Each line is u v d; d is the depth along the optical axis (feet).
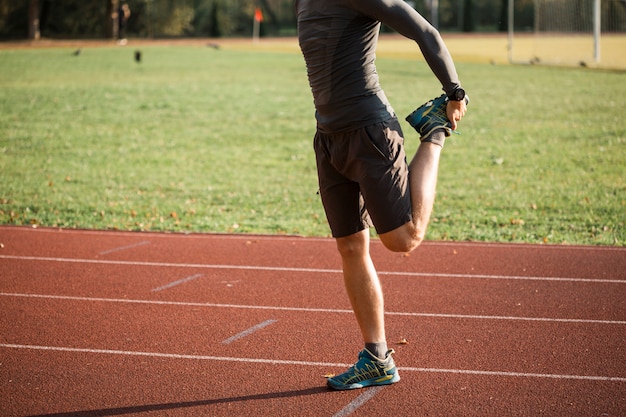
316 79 13.62
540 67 100.58
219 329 18.88
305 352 17.24
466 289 22.40
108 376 15.88
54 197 38.60
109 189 40.93
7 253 27.32
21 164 47.47
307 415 13.91
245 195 39.37
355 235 14.49
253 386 15.30
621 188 39.09
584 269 24.62
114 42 174.19
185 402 14.57
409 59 119.55
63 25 196.54
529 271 24.41
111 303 21.20
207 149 52.85
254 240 29.40
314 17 13.38
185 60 122.21
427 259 26.04
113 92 81.87
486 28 207.72
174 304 21.04
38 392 15.06
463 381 15.43
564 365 16.29
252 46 162.30
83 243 28.94
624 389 14.98
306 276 24.02
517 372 15.90
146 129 60.59
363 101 13.35
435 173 13.85
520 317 19.72
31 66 109.70
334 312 20.24
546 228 31.53
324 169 14.35
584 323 19.19
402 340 17.93
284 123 63.00
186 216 34.68
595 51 104.99
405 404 14.32
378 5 12.98
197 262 25.93
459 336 18.28
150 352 17.28
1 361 16.75
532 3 195.21
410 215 13.62
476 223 32.68
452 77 13.32
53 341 18.04
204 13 216.13
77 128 60.75
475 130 56.95
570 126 57.26
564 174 42.75
